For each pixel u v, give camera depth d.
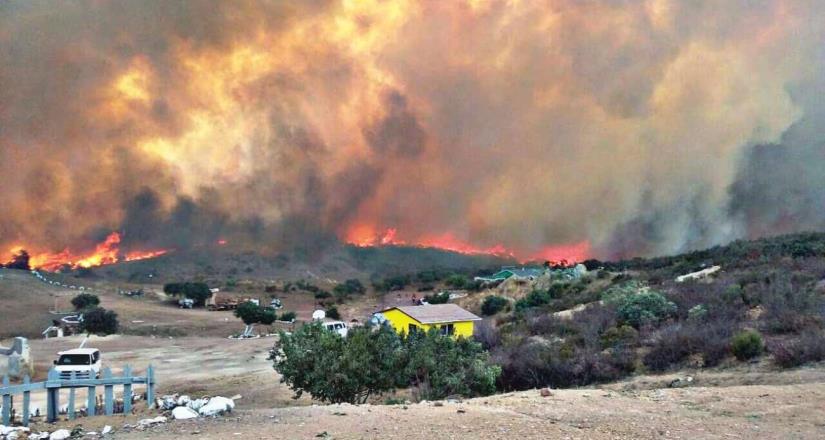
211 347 39.84
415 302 73.12
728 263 47.03
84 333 50.56
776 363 17.48
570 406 10.92
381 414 9.90
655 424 9.24
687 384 16.91
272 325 61.44
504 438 8.20
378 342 15.75
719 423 9.35
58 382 10.81
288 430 8.59
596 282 56.94
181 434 8.43
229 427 8.87
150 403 11.62
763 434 8.62
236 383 23.06
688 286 35.75
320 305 86.19
